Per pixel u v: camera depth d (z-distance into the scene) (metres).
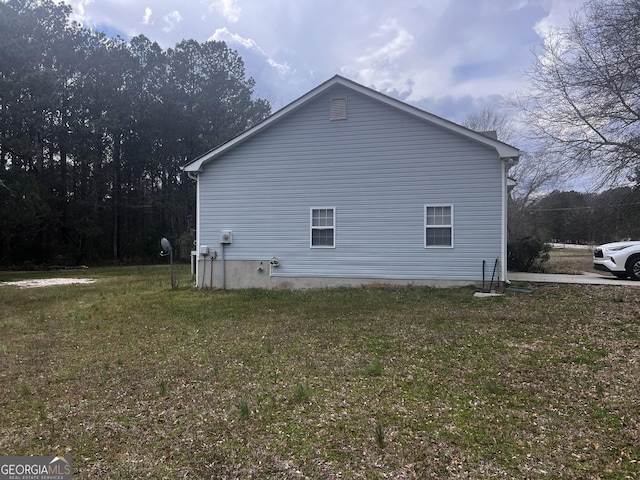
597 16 13.25
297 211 11.78
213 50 33.38
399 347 5.73
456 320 7.24
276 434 3.36
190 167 12.22
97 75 28.36
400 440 3.20
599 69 13.49
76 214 29.31
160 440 3.33
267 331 6.92
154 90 31.41
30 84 22.64
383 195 11.18
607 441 3.12
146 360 5.55
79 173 29.17
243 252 12.16
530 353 5.32
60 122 27.56
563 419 3.51
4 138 22.62
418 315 7.75
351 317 7.77
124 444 3.28
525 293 9.63
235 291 11.66
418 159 10.92
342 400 4.00
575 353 5.27
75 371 5.15
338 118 11.45
